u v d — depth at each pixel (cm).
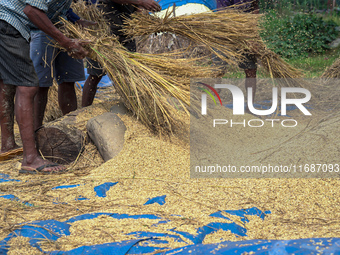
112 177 318
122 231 228
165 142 362
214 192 288
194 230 227
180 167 330
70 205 270
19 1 329
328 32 951
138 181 311
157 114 374
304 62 838
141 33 410
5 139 387
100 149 363
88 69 471
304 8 1075
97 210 260
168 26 395
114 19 441
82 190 297
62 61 447
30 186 311
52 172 346
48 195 290
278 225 236
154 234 222
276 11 984
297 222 238
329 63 812
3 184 314
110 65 372
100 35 398
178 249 204
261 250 196
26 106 344
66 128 371
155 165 332
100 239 218
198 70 387
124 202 275
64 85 466
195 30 393
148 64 380
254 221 244
